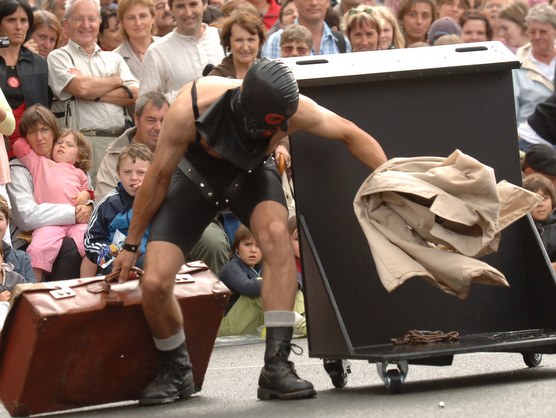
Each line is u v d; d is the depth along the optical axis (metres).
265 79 9.10
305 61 10.82
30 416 10.34
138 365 10.36
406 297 10.85
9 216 15.13
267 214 9.98
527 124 19.19
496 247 10.13
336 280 10.62
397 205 9.91
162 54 18.23
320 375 11.77
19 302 10.06
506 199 10.26
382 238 9.85
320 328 10.26
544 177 15.88
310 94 10.77
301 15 18.95
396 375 9.80
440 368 11.66
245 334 15.90
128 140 16.77
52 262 15.92
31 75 17.23
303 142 10.60
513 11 21.84
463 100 11.12
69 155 16.53
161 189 9.89
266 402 9.83
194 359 10.66
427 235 9.83
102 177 16.61
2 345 10.32
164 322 10.10
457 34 20.17
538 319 11.18
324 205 10.62
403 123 10.95
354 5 22.22
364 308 10.69
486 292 11.12
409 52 11.03
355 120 10.84
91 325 10.02
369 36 18.81
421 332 10.66
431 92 11.05
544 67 20.48
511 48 21.89
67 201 16.30
